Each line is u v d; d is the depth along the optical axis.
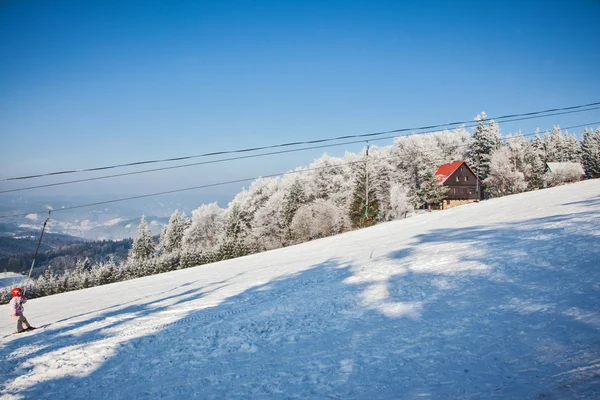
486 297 8.95
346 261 18.61
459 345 6.72
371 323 9.02
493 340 6.61
